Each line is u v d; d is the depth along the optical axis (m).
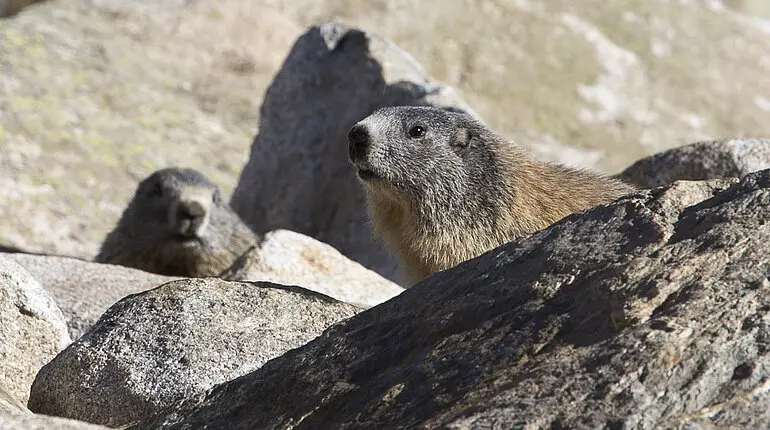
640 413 5.36
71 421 6.03
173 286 8.70
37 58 27.78
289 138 20.70
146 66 28.97
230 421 6.83
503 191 11.52
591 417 5.39
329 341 7.08
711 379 5.47
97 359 8.33
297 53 20.92
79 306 11.58
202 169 25.09
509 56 30.55
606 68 30.84
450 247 11.52
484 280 6.88
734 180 7.10
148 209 16.95
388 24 30.89
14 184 22.92
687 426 5.27
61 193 23.06
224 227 17.11
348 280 12.91
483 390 5.89
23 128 24.72
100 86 27.38
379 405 6.16
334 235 19.41
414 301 7.07
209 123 27.23
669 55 32.12
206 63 29.92
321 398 6.59
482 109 28.36
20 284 9.41
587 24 32.81
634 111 29.47
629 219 6.83
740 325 5.71
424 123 11.57
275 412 6.72
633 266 6.31
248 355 8.18
